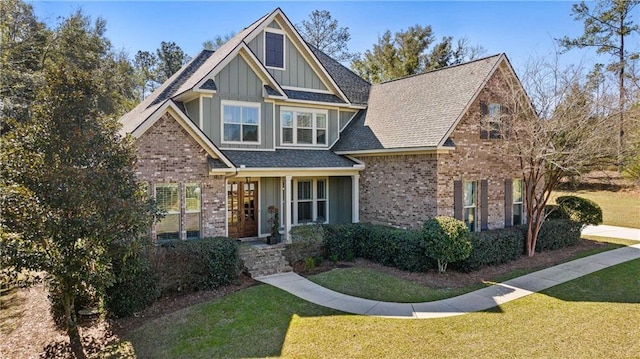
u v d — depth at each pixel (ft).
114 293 32.65
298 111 60.39
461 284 40.11
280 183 58.90
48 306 37.73
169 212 43.62
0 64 70.95
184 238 44.45
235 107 53.98
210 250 39.34
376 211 57.26
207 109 51.62
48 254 24.22
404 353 25.75
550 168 49.44
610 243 60.13
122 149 27.27
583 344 26.78
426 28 137.80
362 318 31.42
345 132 64.59
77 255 24.53
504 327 29.53
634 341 27.12
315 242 49.37
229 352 26.48
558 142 48.21
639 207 91.04
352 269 45.85
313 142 61.77
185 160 44.29
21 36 86.94
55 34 95.09
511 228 52.95
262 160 52.08
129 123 51.16
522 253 51.67
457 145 50.08
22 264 23.16
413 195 51.39
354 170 57.82
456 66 59.00
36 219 23.52
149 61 160.35
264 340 27.96
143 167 41.68
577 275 42.50
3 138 24.45
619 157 47.96
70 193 23.53
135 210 26.13
